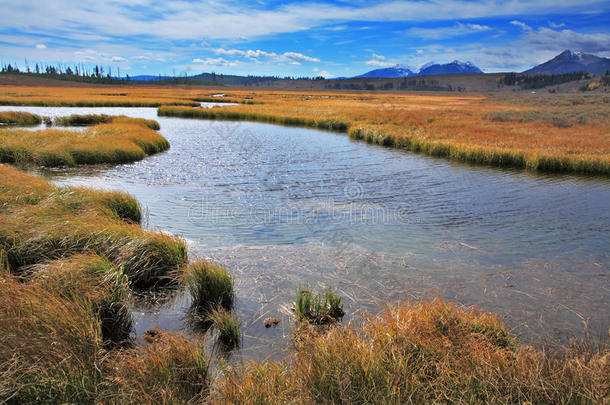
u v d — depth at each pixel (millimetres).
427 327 3779
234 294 5199
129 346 3922
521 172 15641
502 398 2824
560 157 16375
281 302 5008
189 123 34812
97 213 7355
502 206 10281
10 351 2973
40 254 5590
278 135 27703
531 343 4043
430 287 5430
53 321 3518
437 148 19953
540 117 34094
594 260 6539
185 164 16203
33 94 64500
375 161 17625
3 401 2695
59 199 7840
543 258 6613
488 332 3871
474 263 6344
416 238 7582
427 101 77812
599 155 16938
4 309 3578
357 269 6031
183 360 3350
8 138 17172
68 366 3008
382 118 35688
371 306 4852
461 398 2842
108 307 4355
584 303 5016
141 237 6094
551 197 11391
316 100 77750
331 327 4203
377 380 3027
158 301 5078
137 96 73250
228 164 16359
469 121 32719
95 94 77125
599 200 11102
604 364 3012
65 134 19781
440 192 11852
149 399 2801
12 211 6812
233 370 3420
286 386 3033
